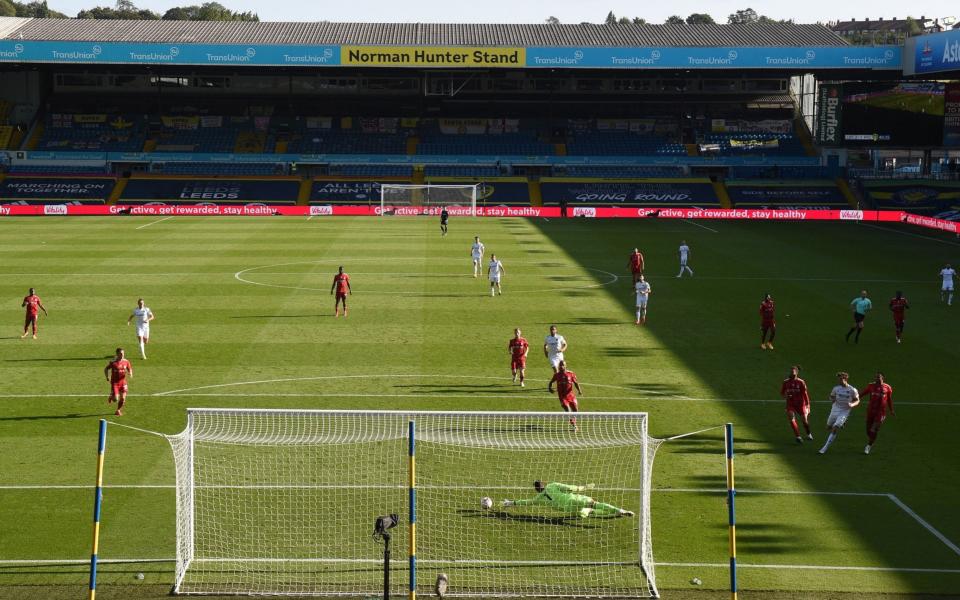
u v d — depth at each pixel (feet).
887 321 138.10
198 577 59.62
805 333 129.29
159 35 346.13
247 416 88.58
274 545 63.62
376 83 371.56
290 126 365.40
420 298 152.15
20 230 246.68
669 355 115.85
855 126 302.66
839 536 65.10
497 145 361.30
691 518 67.87
